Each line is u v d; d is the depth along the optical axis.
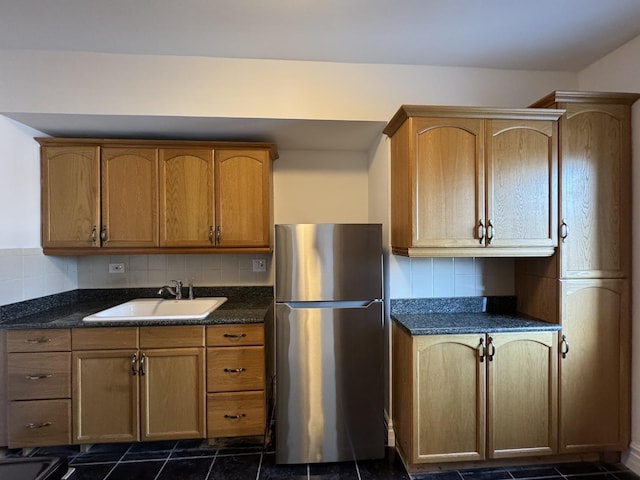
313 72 2.05
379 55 2.00
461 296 2.21
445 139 1.82
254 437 2.20
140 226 2.26
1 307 1.94
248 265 2.68
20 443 1.93
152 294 2.61
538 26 1.74
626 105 1.88
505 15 1.65
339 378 1.95
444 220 1.83
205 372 2.02
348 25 1.71
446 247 1.84
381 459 1.99
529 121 1.86
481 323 1.91
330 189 2.78
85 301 2.55
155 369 2.00
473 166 1.83
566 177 1.87
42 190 2.21
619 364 1.87
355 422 1.96
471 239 1.83
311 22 1.69
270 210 2.44
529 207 1.86
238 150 2.32
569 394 1.86
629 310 1.88
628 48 1.89
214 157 2.30
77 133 2.25
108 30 1.73
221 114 2.00
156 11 1.59
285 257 1.92
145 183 2.26
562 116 1.86
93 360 1.97
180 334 2.01
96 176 2.23
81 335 1.96
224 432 2.03
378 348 1.97
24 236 2.09
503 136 1.85
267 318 2.27
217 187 2.30
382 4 1.56
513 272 2.25
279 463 1.93
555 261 1.89
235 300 2.60
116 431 1.98
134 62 1.96
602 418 1.87
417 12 1.62
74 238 2.22
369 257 1.96
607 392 1.87
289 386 1.93
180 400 2.01
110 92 1.94
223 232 2.31
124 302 2.48
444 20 1.68
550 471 1.88
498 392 1.82
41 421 1.94
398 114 1.87
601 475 1.84
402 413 1.95
